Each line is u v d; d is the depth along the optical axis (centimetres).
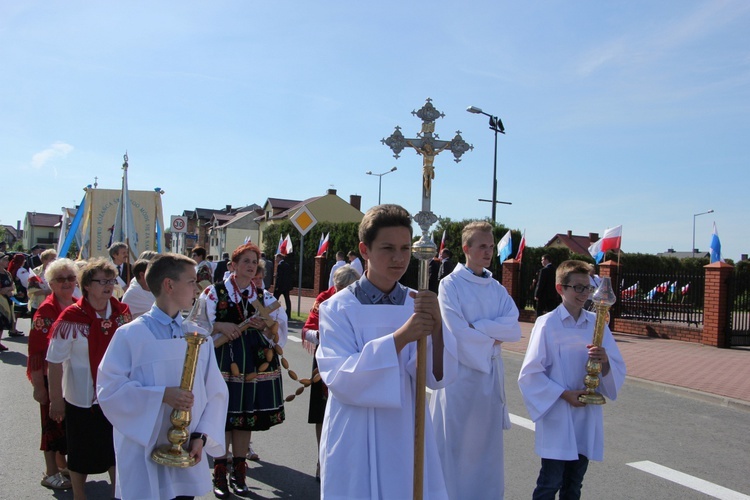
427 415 265
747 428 689
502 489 405
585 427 373
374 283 265
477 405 399
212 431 299
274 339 484
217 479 456
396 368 237
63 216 1834
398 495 242
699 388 868
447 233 2438
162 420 288
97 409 390
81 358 392
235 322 481
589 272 393
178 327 307
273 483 486
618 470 537
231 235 6075
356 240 2908
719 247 1351
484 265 433
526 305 1962
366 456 243
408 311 261
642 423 701
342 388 240
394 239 257
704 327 1347
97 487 468
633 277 1589
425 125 261
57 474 464
